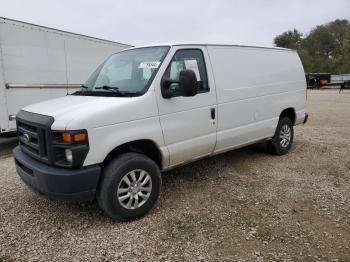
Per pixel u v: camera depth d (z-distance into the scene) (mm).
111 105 3672
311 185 4926
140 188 3953
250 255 3195
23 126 4043
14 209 4316
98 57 10203
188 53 4559
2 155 7582
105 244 3451
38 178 3543
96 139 3498
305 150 6961
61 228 3803
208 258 3172
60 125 3387
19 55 7820
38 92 8359
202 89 4641
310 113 14820
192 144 4531
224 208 4195
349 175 5348
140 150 4164
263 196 4543
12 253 3324
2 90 7523
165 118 4148
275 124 6156
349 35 62938
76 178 3387
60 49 8867
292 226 3701
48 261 3186
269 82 5891
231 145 5242
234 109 5133
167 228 3736
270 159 6305
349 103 19906
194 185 5004
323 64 71250
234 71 5168
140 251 3314
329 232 3559
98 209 4270
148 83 4055
